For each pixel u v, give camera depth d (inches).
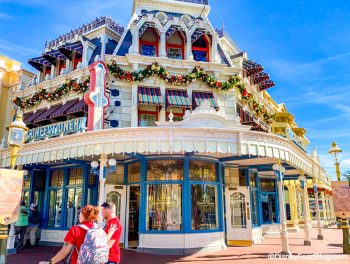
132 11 679.7
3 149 543.2
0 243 268.5
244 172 573.3
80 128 467.8
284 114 815.7
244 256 416.8
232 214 543.2
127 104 550.3
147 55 586.6
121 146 395.9
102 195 394.9
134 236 574.6
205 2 659.4
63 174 583.8
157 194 471.8
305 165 582.6
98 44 638.5
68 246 161.6
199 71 571.2
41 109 673.6
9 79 768.9
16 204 277.1
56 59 673.6
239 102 636.7
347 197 460.1
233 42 762.8
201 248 451.5
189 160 474.0
